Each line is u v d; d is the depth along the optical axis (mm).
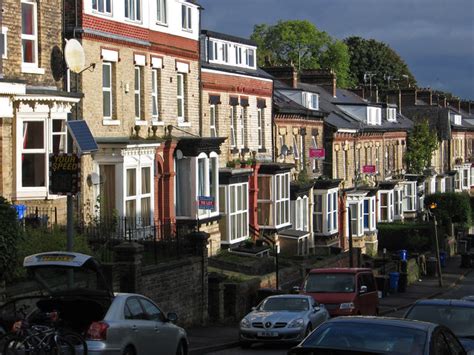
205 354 27422
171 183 42156
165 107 43000
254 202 53969
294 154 62219
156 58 42062
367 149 78875
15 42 32125
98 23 37125
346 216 71875
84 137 22438
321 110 67188
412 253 73000
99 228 32594
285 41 114812
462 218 91438
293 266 46625
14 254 22484
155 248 30812
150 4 41531
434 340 15320
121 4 39062
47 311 19562
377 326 15680
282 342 29594
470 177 118188
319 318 30844
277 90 64875
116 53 38375
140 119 40812
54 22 34562
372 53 140875
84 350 18125
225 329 33312
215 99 50219
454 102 126812
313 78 81875
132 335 19422
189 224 41406
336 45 118062
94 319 19281
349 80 132500
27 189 32344
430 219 88500
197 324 33406
